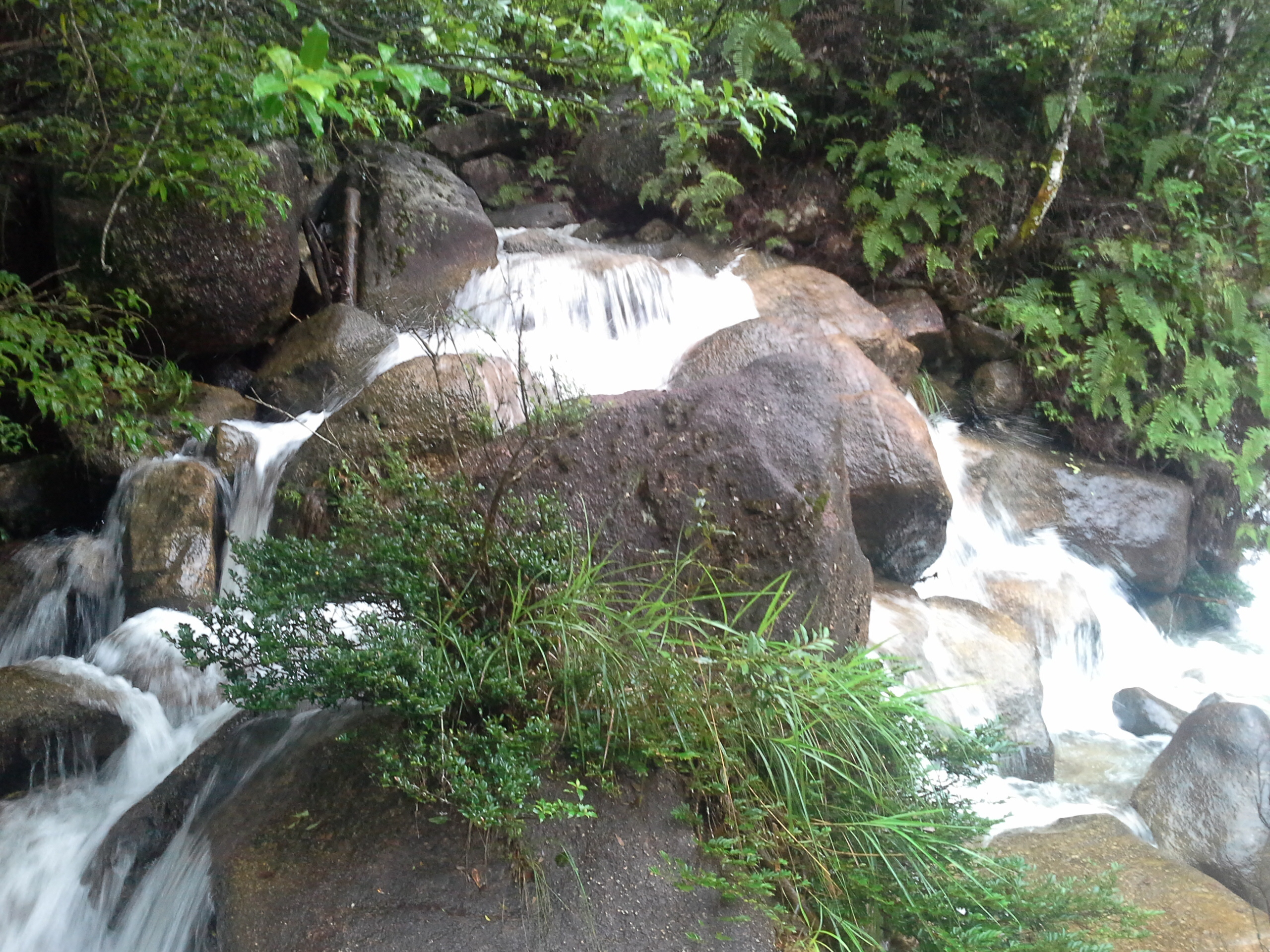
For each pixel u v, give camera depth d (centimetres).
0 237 612
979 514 703
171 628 460
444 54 426
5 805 387
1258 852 421
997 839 427
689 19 832
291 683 304
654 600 367
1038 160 852
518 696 306
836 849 317
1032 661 548
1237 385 786
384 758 288
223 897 278
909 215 844
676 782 316
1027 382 803
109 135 455
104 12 408
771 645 348
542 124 1034
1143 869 396
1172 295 788
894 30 858
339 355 648
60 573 511
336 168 780
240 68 408
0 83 516
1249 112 817
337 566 328
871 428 575
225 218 512
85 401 455
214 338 645
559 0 439
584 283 749
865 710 337
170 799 338
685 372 636
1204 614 762
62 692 408
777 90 885
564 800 295
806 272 801
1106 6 759
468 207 809
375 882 276
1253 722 462
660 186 904
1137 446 785
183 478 514
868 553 594
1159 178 832
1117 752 541
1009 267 844
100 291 591
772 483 388
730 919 281
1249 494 758
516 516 343
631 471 390
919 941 313
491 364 552
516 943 263
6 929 338
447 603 323
